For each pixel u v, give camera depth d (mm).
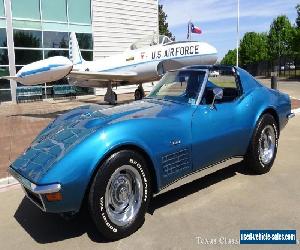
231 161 4754
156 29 25359
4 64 18750
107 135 3342
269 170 5320
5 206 4539
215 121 4328
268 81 35719
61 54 20750
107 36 22797
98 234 3641
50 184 3104
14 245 3531
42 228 3869
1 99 18656
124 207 3529
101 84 16406
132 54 15352
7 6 18594
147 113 3939
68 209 3234
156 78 15297
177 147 3877
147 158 3652
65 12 20797
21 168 3471
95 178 3258
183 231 3592
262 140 5070
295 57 43344
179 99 4496
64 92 20141
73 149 3242
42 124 11016
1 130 10172
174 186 3998
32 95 19203
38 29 19750
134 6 24016
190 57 14266
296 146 6902
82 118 4047
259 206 4090
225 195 4445
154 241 3426
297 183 4789
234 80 4957
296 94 19047
